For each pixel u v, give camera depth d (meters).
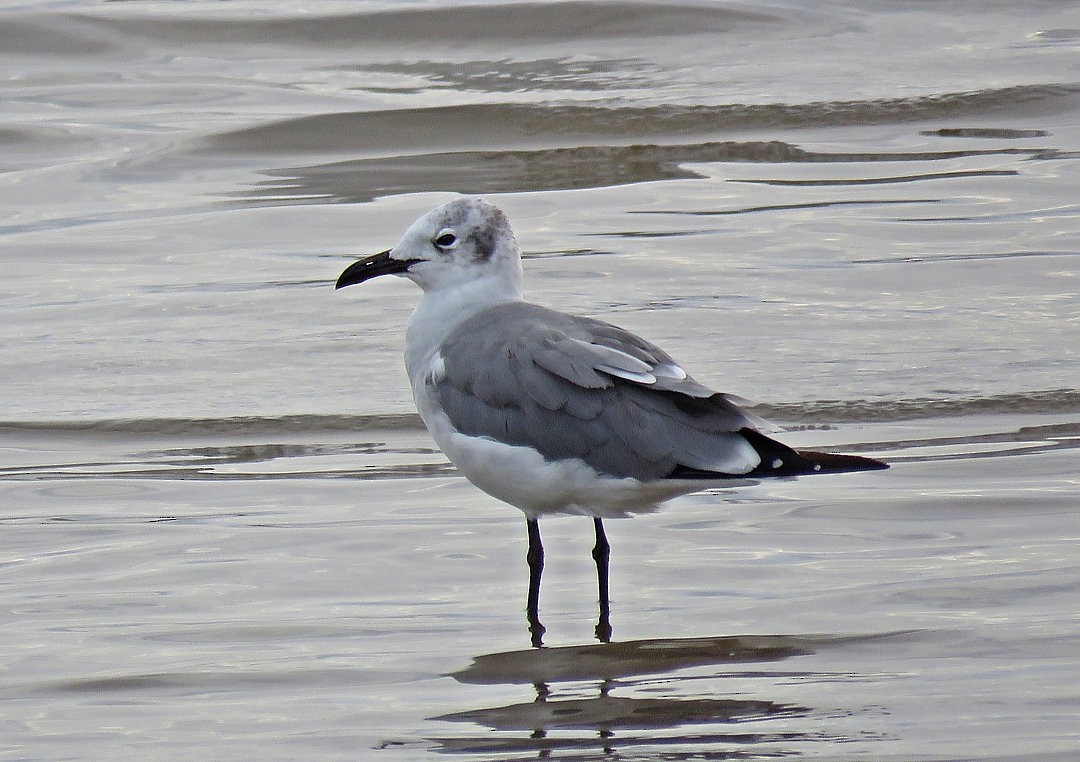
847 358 14.49
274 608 9.84
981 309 15.68
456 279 10.91
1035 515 10.89
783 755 7.65
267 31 27.88
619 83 24.84
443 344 10.45
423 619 9.68
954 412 13.19
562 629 9.50
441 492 11.96
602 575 10.11
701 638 9.25
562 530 11.23
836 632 9.21
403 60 26.45
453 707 8.40
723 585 10.08
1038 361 14.27
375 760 7.77
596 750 7.80
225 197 20.53
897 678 8.54
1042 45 25.95
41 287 17.27
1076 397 13.41
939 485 11.55
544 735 8.01
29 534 11.09
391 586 10.21
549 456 9.80
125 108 24.53
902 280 16.59
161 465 12.63
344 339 15.60
